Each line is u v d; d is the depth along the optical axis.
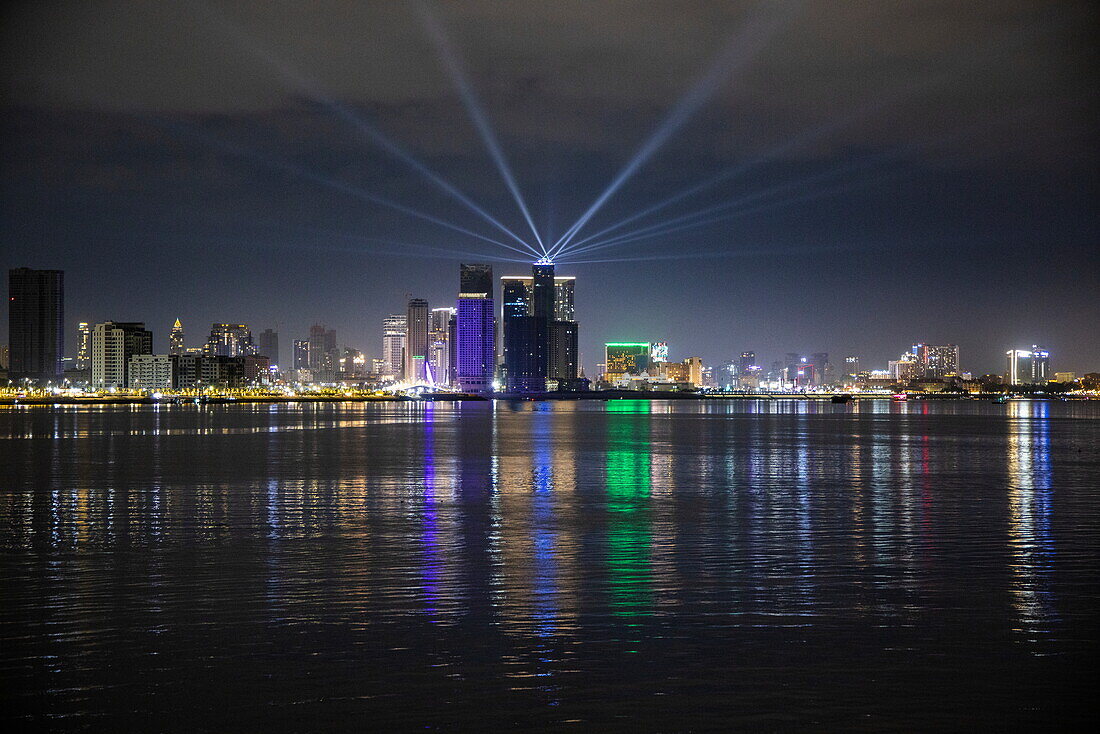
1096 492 58.47
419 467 78.12
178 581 30.05
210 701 19.16
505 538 38.91
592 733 17.70
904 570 32.03
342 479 66.44
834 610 26.25
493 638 23.41
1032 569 32.19
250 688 19.86
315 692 19.66
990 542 38.03
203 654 22.08
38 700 19.20
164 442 116.50
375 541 38.06
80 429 155.88
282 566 32.62
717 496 55.84
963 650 22.42
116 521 43.94
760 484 63.72
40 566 32.56
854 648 22.61
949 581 30.14
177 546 36.78
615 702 19.12
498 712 18.62
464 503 51.75
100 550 35.78
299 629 24.19
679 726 18.00
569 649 22.52
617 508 49.66
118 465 78.81
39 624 24.66
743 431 162.12
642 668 21.16
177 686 19.98
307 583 29.77
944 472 74.56
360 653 22.19
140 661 21.58
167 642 23.03
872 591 28.69
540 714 18.55
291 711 18.66
